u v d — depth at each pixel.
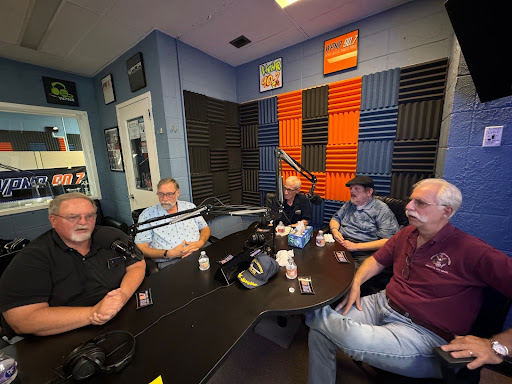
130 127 2.60
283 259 1.17
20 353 0.67
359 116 2.08
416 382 0.84
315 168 2.44
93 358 0.58
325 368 0.98
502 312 0.80
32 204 2.61
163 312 0.82
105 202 3.25
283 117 2.57
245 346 1.40
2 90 2.29
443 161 1.42
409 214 1.01
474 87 1.20
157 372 0.59
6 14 1.64
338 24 2.03
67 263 0.91
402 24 1.79
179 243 1.66
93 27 1.89
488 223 1.26
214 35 2.13
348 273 1.06
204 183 2.61
